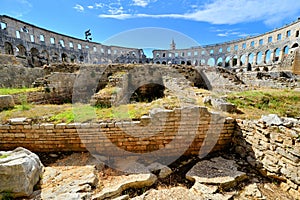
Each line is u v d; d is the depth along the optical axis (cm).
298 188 341
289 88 1064
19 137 463
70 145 473
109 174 401
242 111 623
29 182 319
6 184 300
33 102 831
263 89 1069
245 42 3828
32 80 1290
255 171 431
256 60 3644
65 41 3300
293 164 353
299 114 618
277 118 408
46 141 466
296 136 350
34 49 2789
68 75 1123
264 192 362
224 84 1303
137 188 375
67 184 347
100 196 326
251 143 456
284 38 3102
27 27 2625
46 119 490
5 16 2298
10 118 489
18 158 330
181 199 337
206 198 339
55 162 432
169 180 405
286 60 2272
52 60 3052
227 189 371
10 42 2372
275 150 392
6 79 1112
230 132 523
